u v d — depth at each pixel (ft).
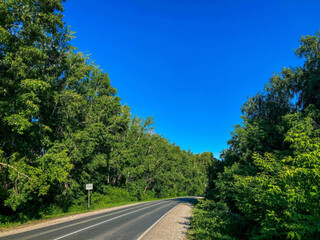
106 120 112.98
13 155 47.14
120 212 68.49
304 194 13.23
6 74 43.29
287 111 78.23
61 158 55.57
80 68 76.02
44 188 53.01
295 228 11.07
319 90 57.36
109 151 123.24
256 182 20.90
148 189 216.74
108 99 109.50
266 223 15.51
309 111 53.72
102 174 128.36
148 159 170.50
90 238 29.45
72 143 72.84
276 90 79.41
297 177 14.01
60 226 41.06
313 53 63.46
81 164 95.91
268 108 83.35
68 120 79.30
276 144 70.74
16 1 41.09
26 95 41.63
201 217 43.73
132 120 168.76
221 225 34.27
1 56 42.16
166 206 94.63
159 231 35.09
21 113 41.55
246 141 74.23
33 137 54.60
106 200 111.24
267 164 22.49
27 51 43.42
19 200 44.93
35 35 49.14
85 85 87.40
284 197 14.12
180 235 32.04
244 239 27.99
